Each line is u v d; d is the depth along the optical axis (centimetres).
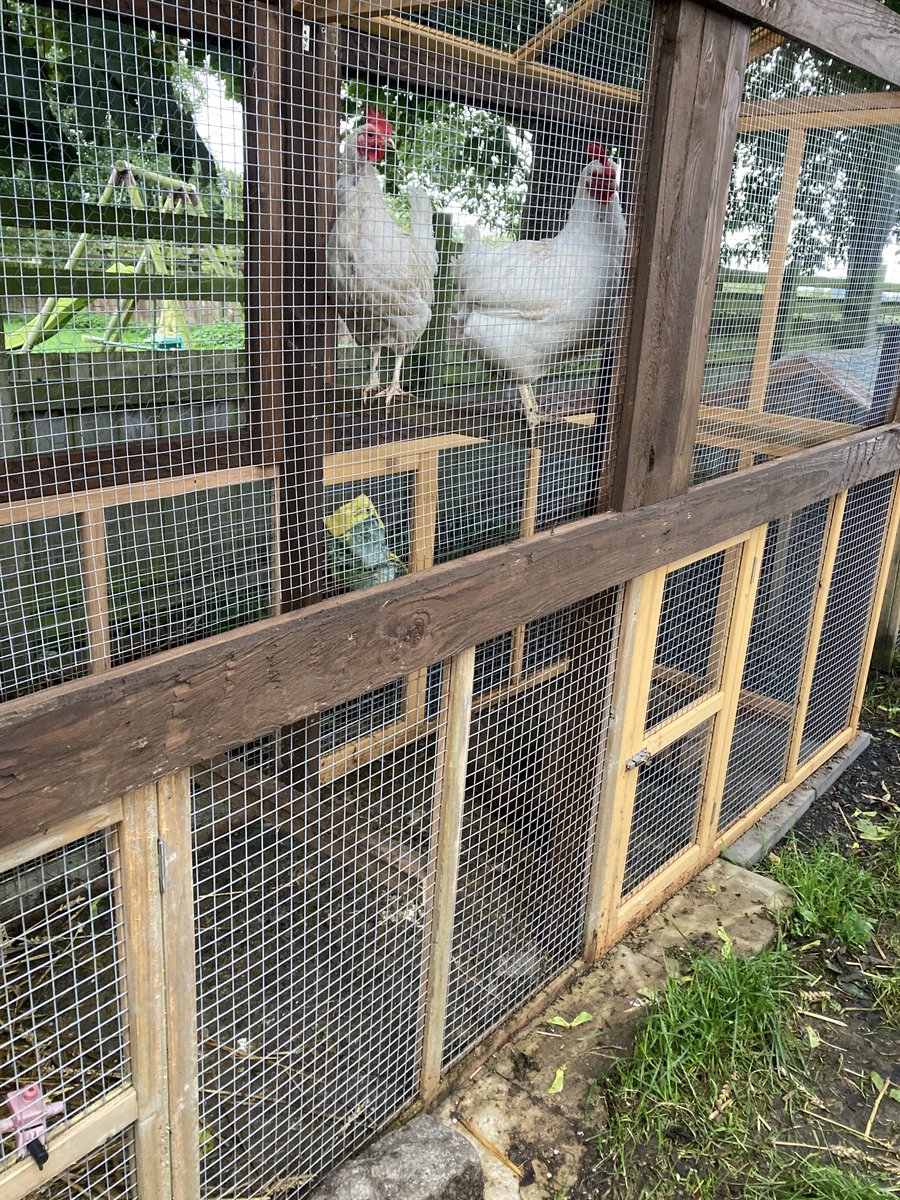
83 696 109
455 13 193
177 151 199
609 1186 193
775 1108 217
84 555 183
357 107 204
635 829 268
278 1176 177
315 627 138
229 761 178
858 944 273
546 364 228
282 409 193
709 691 277
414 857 214
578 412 226
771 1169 200
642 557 212
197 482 193
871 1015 249
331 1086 194
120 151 191
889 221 291
